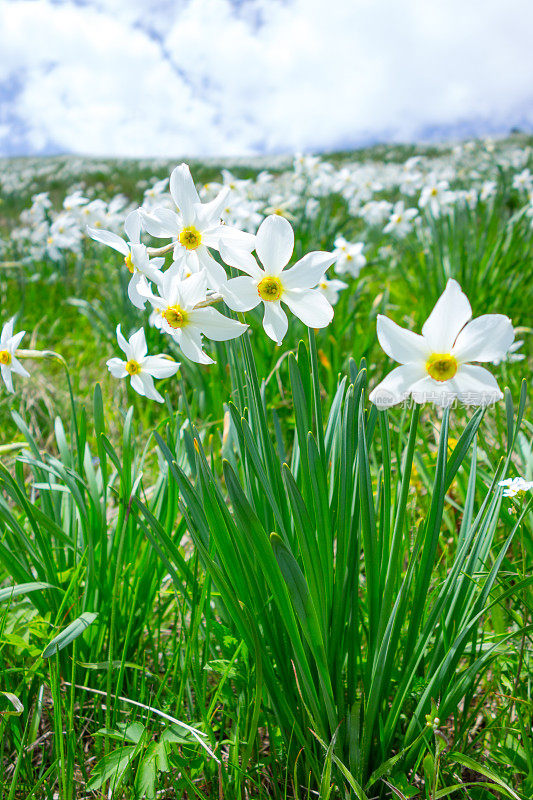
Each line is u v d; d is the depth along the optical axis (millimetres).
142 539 493
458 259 1218
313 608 305
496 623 438
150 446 792
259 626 378
